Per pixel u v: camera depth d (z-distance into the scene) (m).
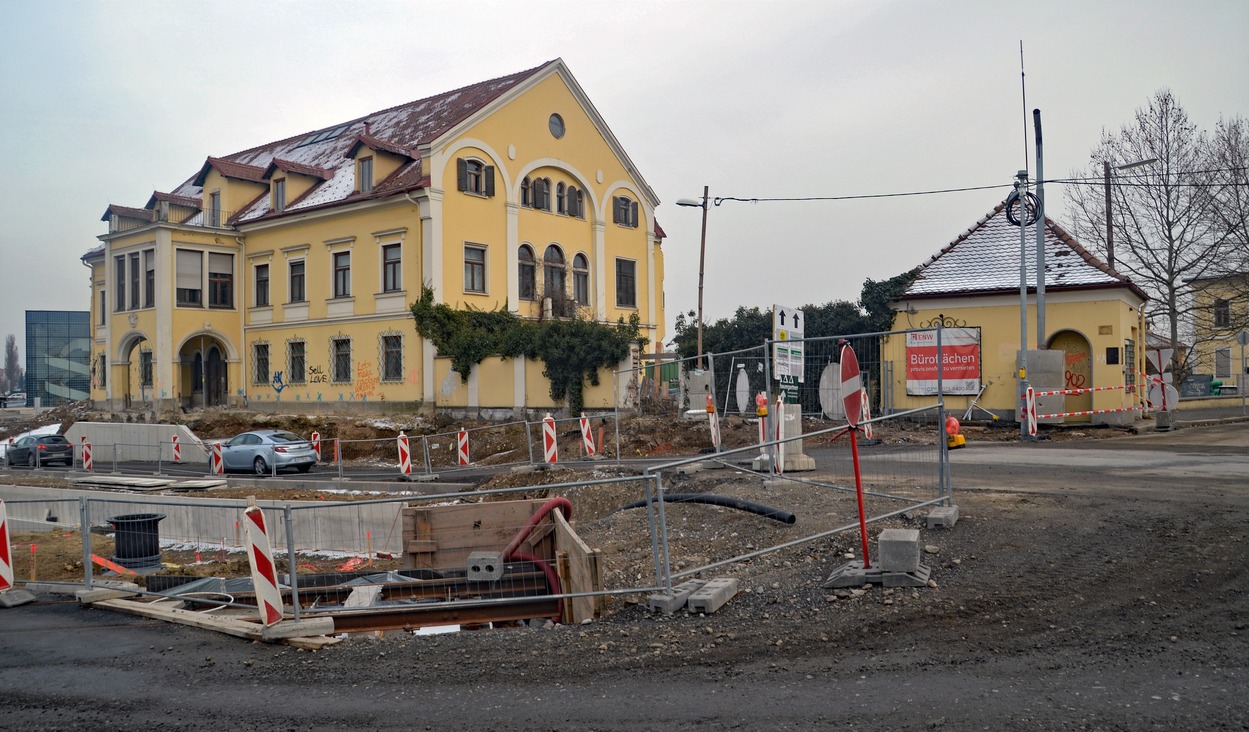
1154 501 10.48
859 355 13.89
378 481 22.16
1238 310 37.56
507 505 14.34
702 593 7.93
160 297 38.72
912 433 12.07
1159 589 7.29
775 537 10.30
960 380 23.62
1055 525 9.53
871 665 5.99
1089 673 5.55
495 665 6.64
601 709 5.44
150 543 14.05
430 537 14.34
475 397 32.56
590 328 32.31
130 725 5.79
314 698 6.14
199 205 43.62
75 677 7.11
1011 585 7.68
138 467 31.44
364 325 35.56
